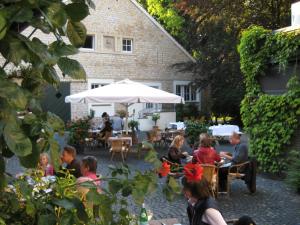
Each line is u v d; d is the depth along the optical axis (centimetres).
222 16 2381
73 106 2312
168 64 2706
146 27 2627
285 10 2247
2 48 132
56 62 138
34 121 134
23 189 149
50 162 146
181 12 2953
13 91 124
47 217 141
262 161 1133
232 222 452
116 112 2344
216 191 875
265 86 1163
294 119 1040
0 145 130
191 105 2700
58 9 139
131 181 161
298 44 1020
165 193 172
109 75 2488
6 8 127
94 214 159
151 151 172
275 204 822
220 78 2525
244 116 1203
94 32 2436
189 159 942
